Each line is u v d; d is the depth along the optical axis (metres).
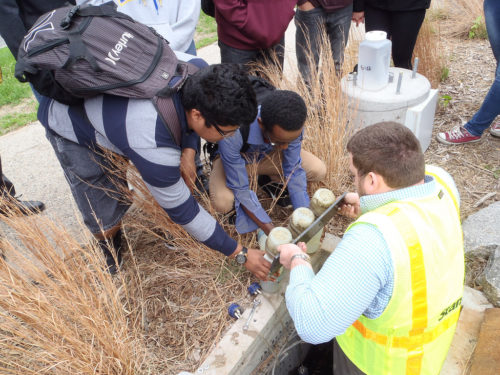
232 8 2.78
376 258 1.05
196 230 1.73
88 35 1.44
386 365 1.31
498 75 2.84
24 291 1.47
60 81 1.47
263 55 3.17
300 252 1.35
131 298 2.10
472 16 5.09
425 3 3.06
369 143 1.13
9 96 4.49
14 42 2.31
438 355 1.33
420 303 1.15
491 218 2.41
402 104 2.72
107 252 2.23
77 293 1.59
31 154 3.50
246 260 1.83
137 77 1.46
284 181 2.35
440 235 1.15
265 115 1.84
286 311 2.06
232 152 1.93
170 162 1.53
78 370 1.48
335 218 2.49
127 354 1.65
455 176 2.92
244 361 1.80
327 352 2.43
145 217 2.36
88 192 2.01
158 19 2.40
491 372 1.67
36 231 1.73
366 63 2.77
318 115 2.77
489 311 1.91
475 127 3.10
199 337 1.92
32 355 1.54
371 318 1.21
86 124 1.74
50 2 2.35
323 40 3.21
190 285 2.16
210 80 1.38
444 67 4.10
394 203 1.14
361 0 3.49
